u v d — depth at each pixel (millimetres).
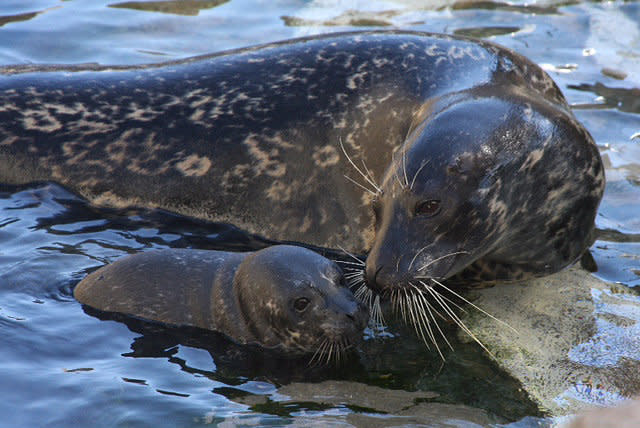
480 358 22797
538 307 25203
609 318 24531
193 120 30375
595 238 28312
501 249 26328
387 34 31172
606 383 21766
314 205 29156
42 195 30344
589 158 26453
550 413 20516
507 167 24672
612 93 36875
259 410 20141
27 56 38750
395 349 23219
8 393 20312
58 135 30906
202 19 43344
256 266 23531
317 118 29281
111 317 23734
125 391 20609
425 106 27578
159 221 29750
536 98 27125
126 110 30953
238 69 31141
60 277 25266
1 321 23141
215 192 29922
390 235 24281
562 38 41625
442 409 20469
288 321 22797
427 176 24156
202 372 21766
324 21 43031
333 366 22422
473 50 29906
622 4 45031
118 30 41812
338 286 23250
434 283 24406
